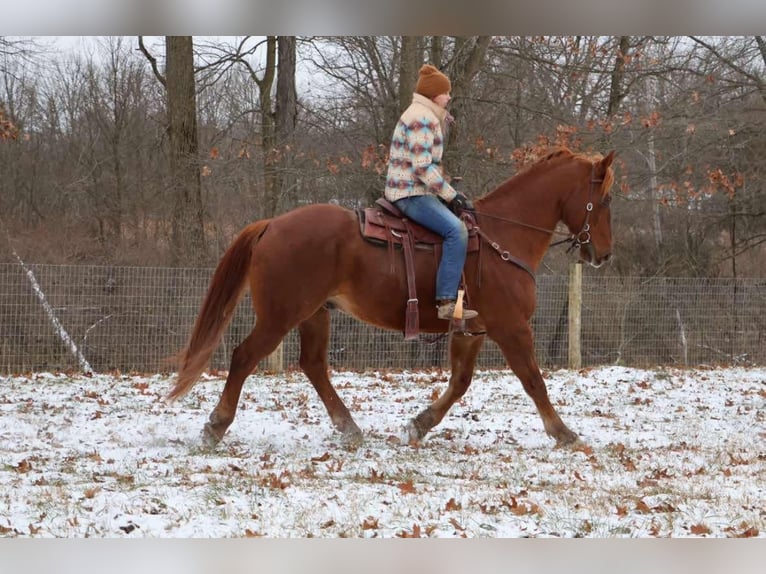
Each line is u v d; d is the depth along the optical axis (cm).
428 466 692
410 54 1730
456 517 532
